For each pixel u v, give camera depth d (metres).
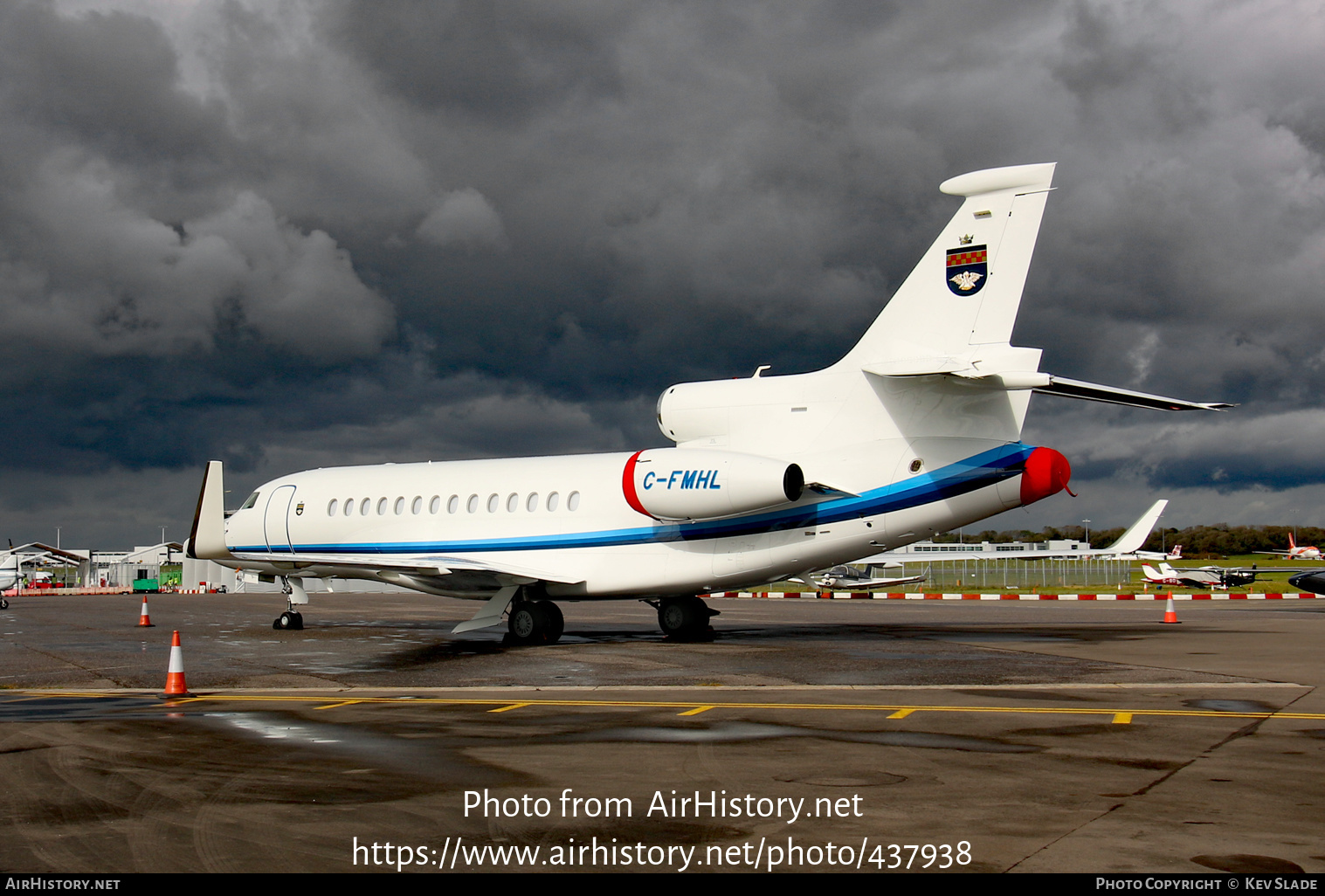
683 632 20.36
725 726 9.94
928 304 17.48
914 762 8.09
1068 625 23.97
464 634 22.66
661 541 19.38
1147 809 6.57
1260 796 6.91
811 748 8.75
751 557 18.62
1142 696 11.92
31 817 6.58
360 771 7.88
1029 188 16.80
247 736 9.50
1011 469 17.28
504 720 10.44
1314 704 11.20
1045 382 15.77
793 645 18.66
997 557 43.66
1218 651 16.91
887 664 15.34
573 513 20.36
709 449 19.05
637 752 8.59
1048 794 6.99
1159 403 16.23
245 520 24.69
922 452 17.64
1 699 12.50
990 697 11.98
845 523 17.95
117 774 7.86
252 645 19.61
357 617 30.16
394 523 22.61
